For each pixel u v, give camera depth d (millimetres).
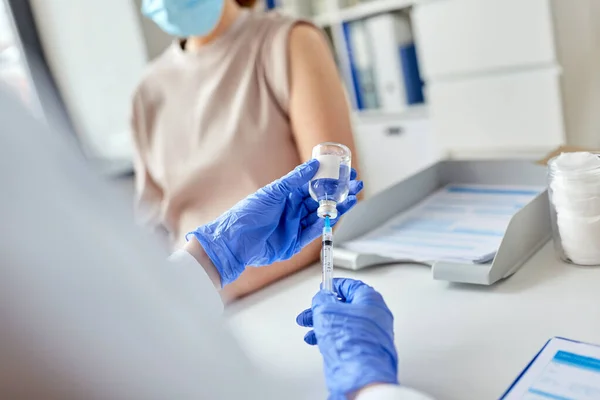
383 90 2271
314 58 1052
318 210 655
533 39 1743
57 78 2287
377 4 2160
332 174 651
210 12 1123
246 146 1090
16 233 349
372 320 479
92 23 2363
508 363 504
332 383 435
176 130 1206
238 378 449
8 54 2229
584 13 1709
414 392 391
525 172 931
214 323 452
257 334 668
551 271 687
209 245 650
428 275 750
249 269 817
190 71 1198
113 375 369
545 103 1799
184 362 401
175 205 1179
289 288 804
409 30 2229
